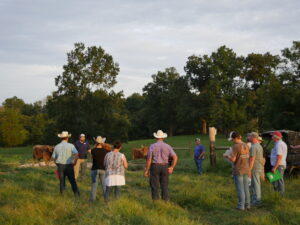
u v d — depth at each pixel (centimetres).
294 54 4397
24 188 1148
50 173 1766
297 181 1342
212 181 1481
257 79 7500
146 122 10069
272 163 1034
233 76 7338
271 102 4344
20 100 12325
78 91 4875
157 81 9831
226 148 1936
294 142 1448
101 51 5012
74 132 4675
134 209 764
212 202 948
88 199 1025
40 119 8294
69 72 4884
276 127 4316
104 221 683
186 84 8731
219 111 6438
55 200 891
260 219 753
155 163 943
